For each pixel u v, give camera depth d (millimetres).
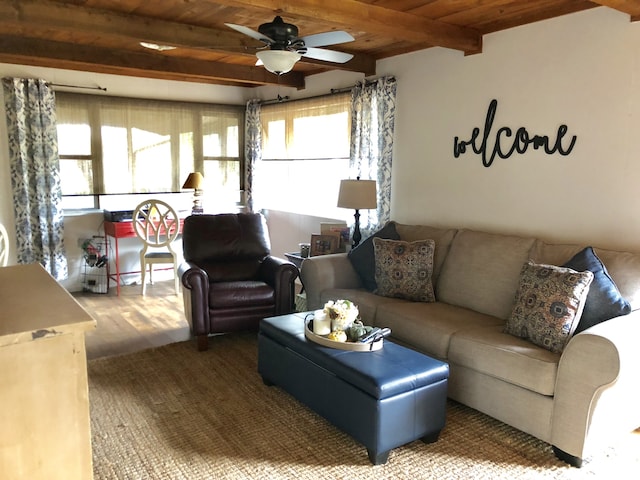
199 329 3764
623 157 3020
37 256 5285
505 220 3723
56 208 5285
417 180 4410
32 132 5102
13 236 5215
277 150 6117
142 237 5375
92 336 4164
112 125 5660
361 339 2686
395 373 2402
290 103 5809
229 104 6457
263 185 6500
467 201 3990
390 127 4531
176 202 6191
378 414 2312
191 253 4258
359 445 2561
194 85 6184
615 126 3041
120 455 2449
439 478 2301
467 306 3436
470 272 3479
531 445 2578
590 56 3127
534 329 2678
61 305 1245
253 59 4973
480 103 3814
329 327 2822
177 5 3275
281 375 3004
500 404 2668
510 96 3602
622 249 3062
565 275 2664
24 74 5117
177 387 3191
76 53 4414
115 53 4590
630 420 2537
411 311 3297
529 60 3457
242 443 2566
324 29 3859
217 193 6504
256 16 3510
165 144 6035
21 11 3084
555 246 3164
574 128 3244
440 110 4137
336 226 4875
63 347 1095
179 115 6090
